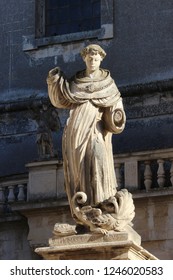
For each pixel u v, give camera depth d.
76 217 13.53
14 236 27.36
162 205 25.36
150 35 31.77
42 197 26.61
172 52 31.38
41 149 27.19
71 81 14.09
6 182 27.72
